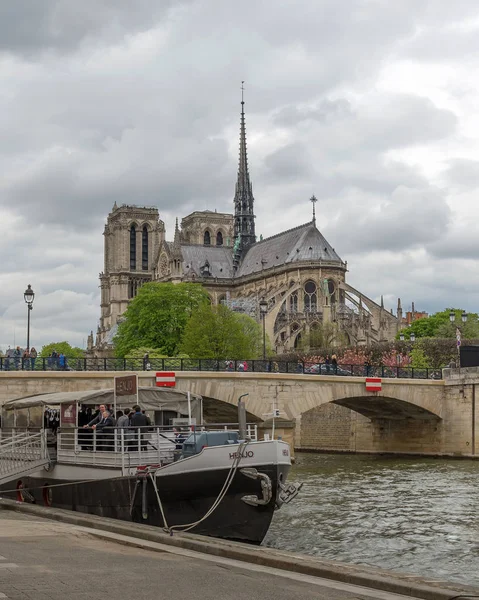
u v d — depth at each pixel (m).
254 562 22.19
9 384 64.06
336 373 83.62
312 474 67.38
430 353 116.06
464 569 32.34
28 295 69.81
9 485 43.31
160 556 22.36
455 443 83.88
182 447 34.69
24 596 16.25
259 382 75.62
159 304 148.12
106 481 34.69
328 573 20.02
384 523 42.12
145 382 69.56
